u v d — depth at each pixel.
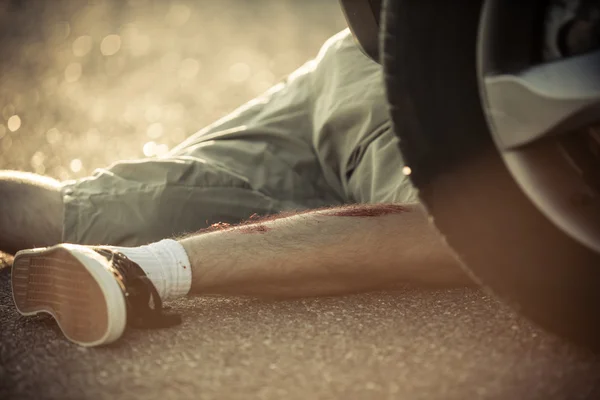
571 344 1.81
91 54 5.76
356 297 2.06
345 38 2.44
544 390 1.68
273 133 2.44
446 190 1.73
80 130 4.12
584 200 1.69
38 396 1.70
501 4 1.68
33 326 1.97
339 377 1.72
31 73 5.30
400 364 1.75
